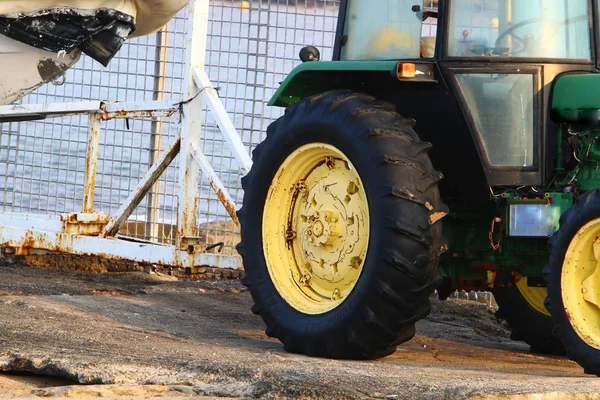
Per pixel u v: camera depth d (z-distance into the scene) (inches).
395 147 390.0
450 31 413.7
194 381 326.0
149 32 517.7
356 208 406.9
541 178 406.9
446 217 427.5
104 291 574.6
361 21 463.8
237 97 698.8
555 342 481.1
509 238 414.3
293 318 414.0
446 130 421.4
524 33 416.8
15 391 316.5
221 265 571.8
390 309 382.9
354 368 351.3
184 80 592.7
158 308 523.8
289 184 431.5
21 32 474.3
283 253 430.3
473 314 596.1
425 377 328.8
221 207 845.8
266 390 308.2
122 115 617.0
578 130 407.2
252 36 706.8
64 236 614.2
